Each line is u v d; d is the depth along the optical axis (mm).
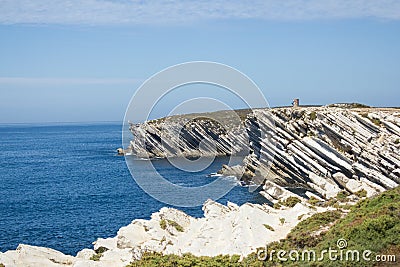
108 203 63938
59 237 47844
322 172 62625
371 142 61344
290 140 66312
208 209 36719
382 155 58344
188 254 25594
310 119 66625
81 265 26906
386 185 55969
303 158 64000
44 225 53000
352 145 62188
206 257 24578
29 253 28844
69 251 43000
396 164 57250
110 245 32844
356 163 60281
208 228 31000
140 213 57438
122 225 52031
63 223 53719
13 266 26844
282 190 50531
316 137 64938
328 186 58875
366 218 24281
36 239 47312
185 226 34375
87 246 44438
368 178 58625
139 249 27719
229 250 26391
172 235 32438
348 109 72688
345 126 64062
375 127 62656
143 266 24203
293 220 32219
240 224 29641
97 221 54125
